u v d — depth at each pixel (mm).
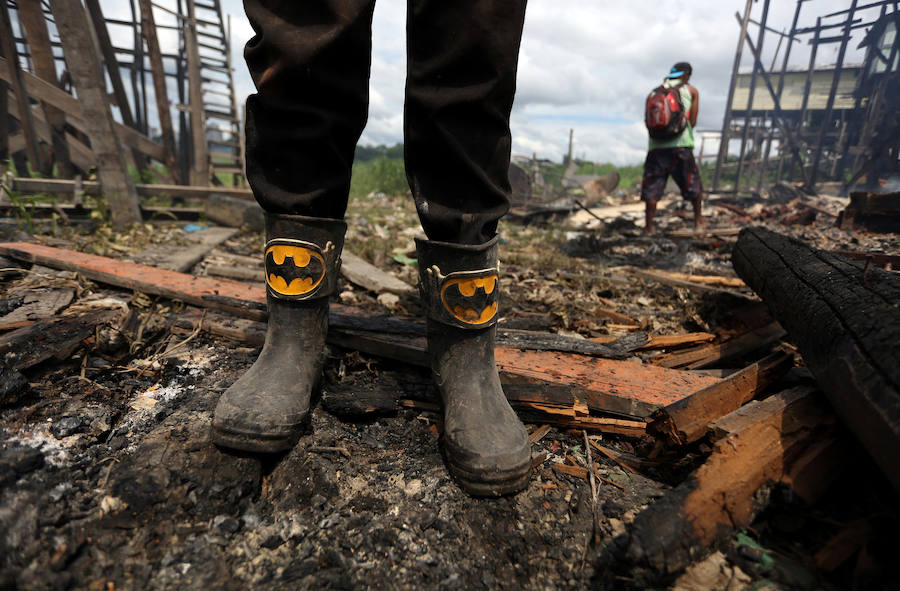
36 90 4980
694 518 899
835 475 999
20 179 4148
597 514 1108
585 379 1563
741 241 2340
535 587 934
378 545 1001
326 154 1209
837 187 13125
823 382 1114
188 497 1040
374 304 2590
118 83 6520
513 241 5348
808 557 910
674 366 1830
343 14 1073
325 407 1427
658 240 5238
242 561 942
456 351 1239
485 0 983
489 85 1051
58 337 1554
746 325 1957
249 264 3250
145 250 3273
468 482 1114
